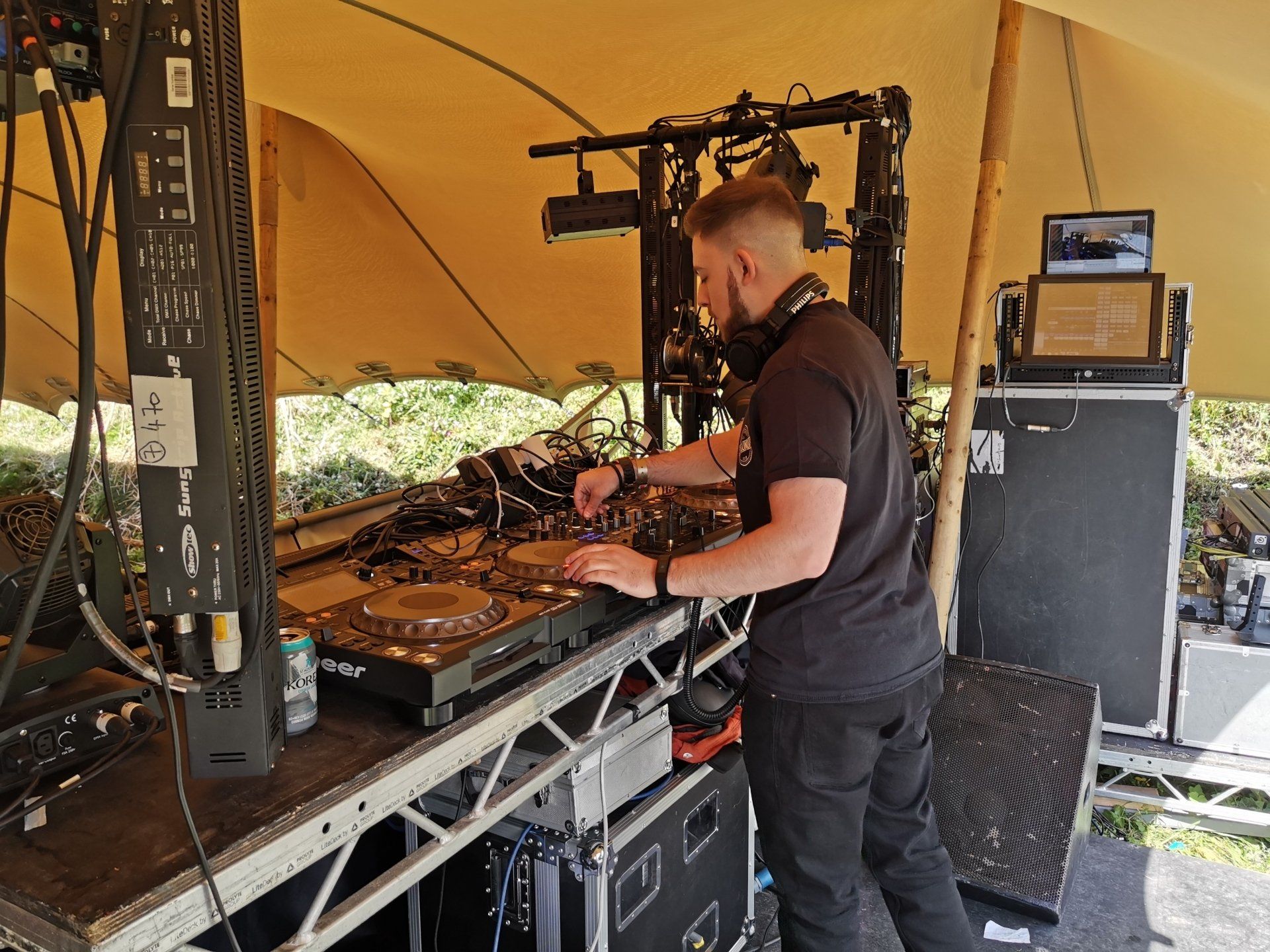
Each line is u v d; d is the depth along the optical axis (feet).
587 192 8.80
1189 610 11.05
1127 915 8.67
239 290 3.68
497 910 6.08
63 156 3.08
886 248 8.41
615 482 7.39
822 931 5.86
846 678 5.48
